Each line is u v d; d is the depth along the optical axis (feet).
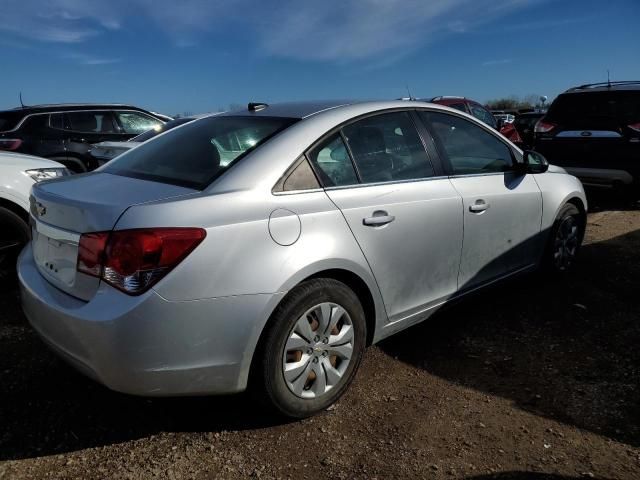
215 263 7.74
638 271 16.48
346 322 9.32
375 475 7.79
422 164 11.17
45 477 7.72
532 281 15.53
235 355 8.01
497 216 12.49
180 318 7.54
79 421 9.04
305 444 8.49
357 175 9.89
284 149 9.14
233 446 8.45
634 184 24.71
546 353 11.43
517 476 7.75
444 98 37.35
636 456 8.16
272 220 8.36
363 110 10.53
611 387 10.05
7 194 13.98
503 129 42.29
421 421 9.07
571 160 26.14
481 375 10.57
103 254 7.55
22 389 9.89
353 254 9.23
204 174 8.87
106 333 7.34
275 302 8.21
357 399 9.72
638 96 24.48
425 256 10.75
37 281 8.93
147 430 8.84
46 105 28.19
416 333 12.41
